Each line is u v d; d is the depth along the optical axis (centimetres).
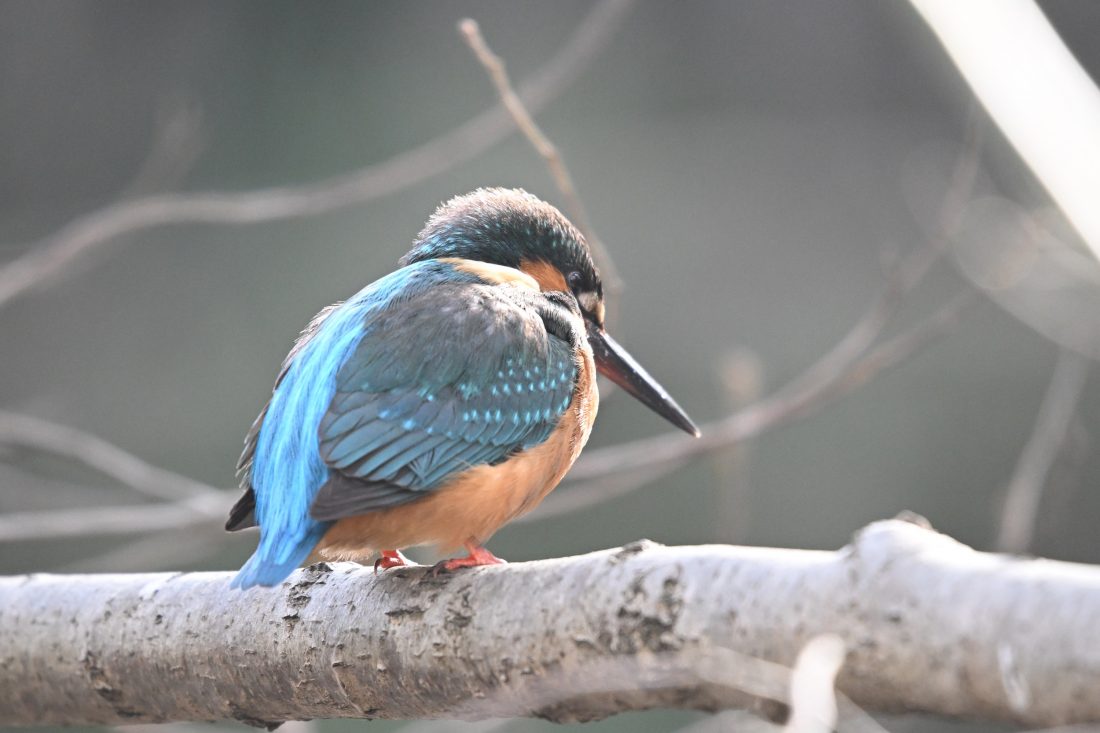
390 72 2177
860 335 984
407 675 544
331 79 2175
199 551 1374
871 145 2108
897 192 2050
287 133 2161
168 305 1908
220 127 2155
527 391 673
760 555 461
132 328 1895
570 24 2208
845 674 423
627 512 1603
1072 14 2047
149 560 1100
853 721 411
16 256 1966
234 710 611
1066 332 1020
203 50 2197
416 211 1920
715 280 1986
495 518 659
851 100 2155
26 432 1020
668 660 464
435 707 550
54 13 2194
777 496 1683
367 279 1886
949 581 409
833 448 1702
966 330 1753
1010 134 678
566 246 829
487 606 521
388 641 547
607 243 1998
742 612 449
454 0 2202
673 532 1596
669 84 2192
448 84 2170
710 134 2136
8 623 654
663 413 850
